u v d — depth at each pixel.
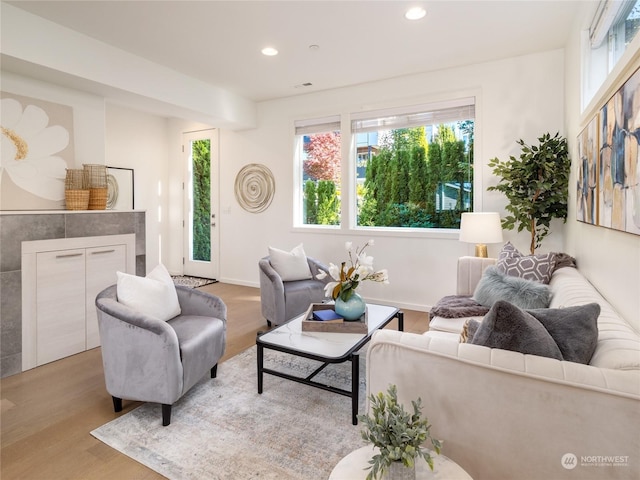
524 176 3.21
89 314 3.06
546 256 2.61
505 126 3.68
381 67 3.88
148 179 5.85
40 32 2.87
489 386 1.14
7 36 2.69
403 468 0.97
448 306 2.62
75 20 2.92
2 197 3.00
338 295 2.49
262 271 3.61
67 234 2.92
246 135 5.33
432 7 2.74
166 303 2.37
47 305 2.79
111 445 1.84
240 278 5.54
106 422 2.04
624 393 0.99
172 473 1.64
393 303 4.36
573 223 2.90
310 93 4.75
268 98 4.98
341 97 4.54
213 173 5.70
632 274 1.53
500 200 3.74
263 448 1.81
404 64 3.80
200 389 2.40
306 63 3.79
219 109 4.56
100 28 3.05
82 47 3.15
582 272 2.52
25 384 2.47
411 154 4.33
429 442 1.23
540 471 1.08
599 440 1.02
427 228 4.27
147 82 3.69
